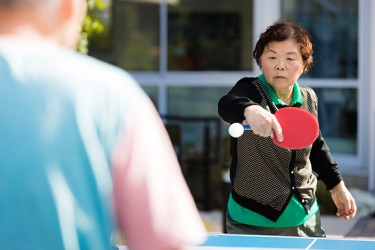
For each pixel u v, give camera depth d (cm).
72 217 177
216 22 1053
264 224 405
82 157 179
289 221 404
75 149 179
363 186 948
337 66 990
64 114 181
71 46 197
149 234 179
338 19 986
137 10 1077
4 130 178
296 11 1005
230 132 303
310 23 1000
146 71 1080
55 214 176
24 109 180
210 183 917
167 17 1070
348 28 981
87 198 179
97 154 180
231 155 417
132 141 183
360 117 970
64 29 192
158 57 1075
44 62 185
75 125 181
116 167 182
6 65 183
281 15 1012
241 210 410
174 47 1070
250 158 402
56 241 175
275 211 404
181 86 1065
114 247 192
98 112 183
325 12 991
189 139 1032
